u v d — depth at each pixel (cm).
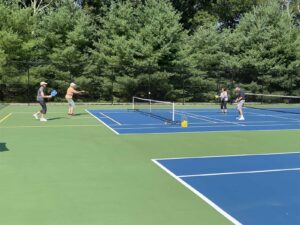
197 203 678
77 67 3366
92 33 3672
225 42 3869
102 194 727
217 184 801
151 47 3441
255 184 800
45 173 884
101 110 2736
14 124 1834
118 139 1402
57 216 611
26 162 1000
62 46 3441
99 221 591
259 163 1009
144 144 1298
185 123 1784
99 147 1233
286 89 3791
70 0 3641
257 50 3775
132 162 1012
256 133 1595
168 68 3522
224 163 1008
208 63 3741
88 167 949
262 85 3719
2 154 1105
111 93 3397
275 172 907
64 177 849
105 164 985
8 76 3117
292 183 808
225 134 1557
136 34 3550
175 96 3512
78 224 578
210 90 3603
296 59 3803
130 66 3425
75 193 732
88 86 3369
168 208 651
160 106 3195
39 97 1973
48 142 1320
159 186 783
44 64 3284
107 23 3606
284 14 3984
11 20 3253
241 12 5434
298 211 637
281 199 700
